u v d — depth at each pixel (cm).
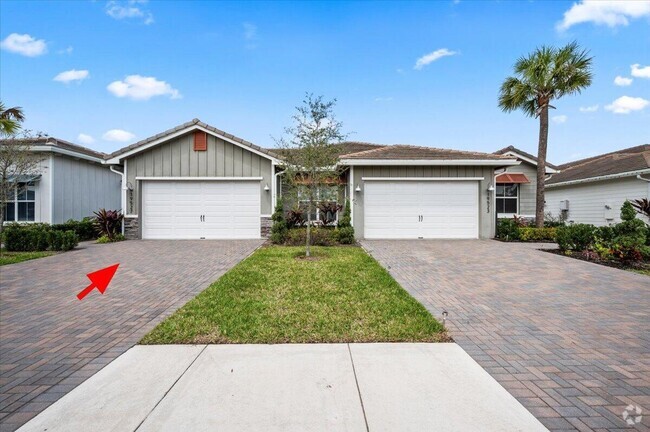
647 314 537
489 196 1575
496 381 333
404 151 1652
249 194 1572
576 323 498
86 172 1859
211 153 1559
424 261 995
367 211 1562
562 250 1180
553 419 274
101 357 385
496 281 753
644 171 1577
